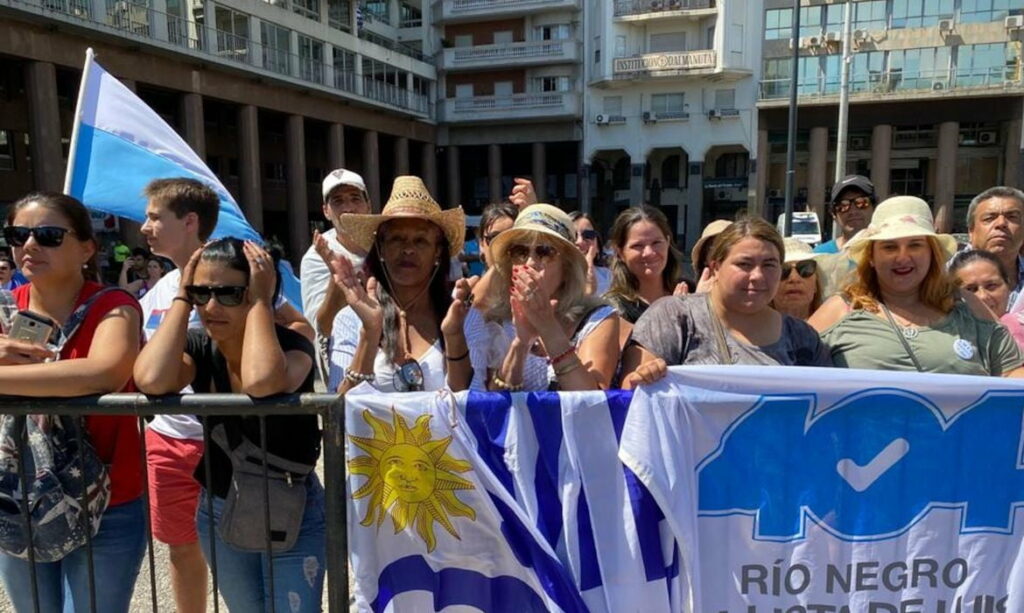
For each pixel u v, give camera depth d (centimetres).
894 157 3819
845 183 487
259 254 217
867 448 218
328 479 211
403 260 252
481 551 216
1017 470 218
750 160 3684
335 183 441
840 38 3481
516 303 224
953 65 3403
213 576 219
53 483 216
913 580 220
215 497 231
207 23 2561
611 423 216
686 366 217
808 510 219
